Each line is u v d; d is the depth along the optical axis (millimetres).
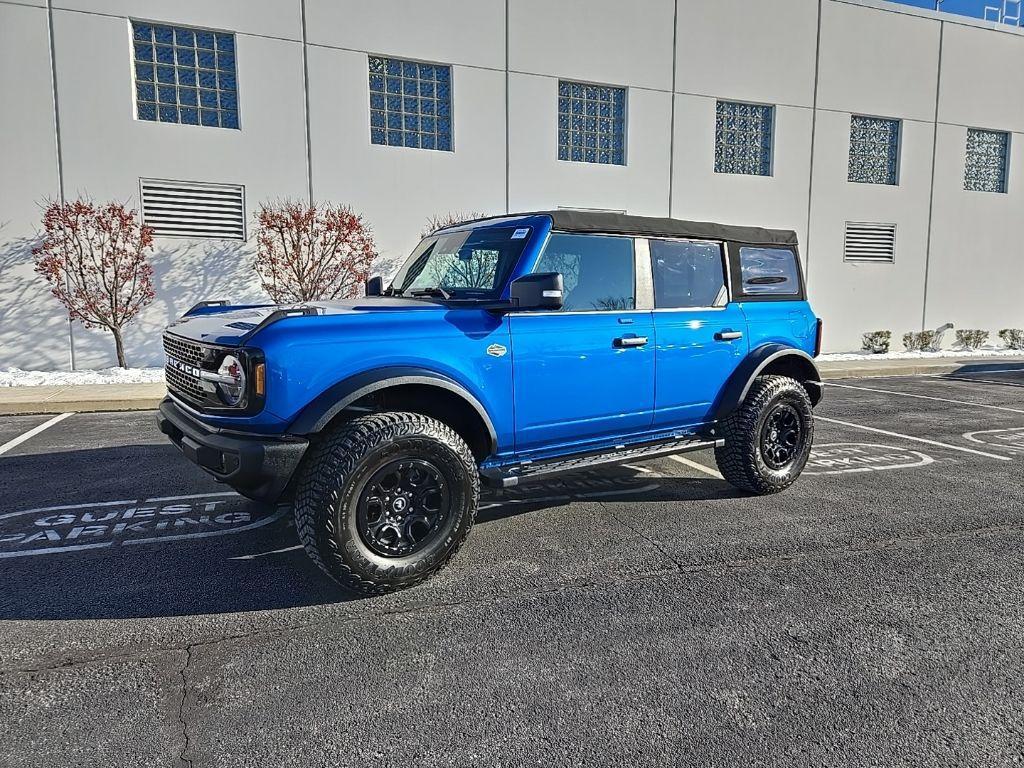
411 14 12875
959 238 18469
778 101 16094
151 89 11547
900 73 17297
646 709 2463
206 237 12047
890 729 2354
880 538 4250
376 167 12961
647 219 4418
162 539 4168
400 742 2270
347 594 3420
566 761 2178
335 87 12516
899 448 6938
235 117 12086
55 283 11188
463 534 3535
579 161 14625
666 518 4617
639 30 14656
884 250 17797
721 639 2982
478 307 3758
